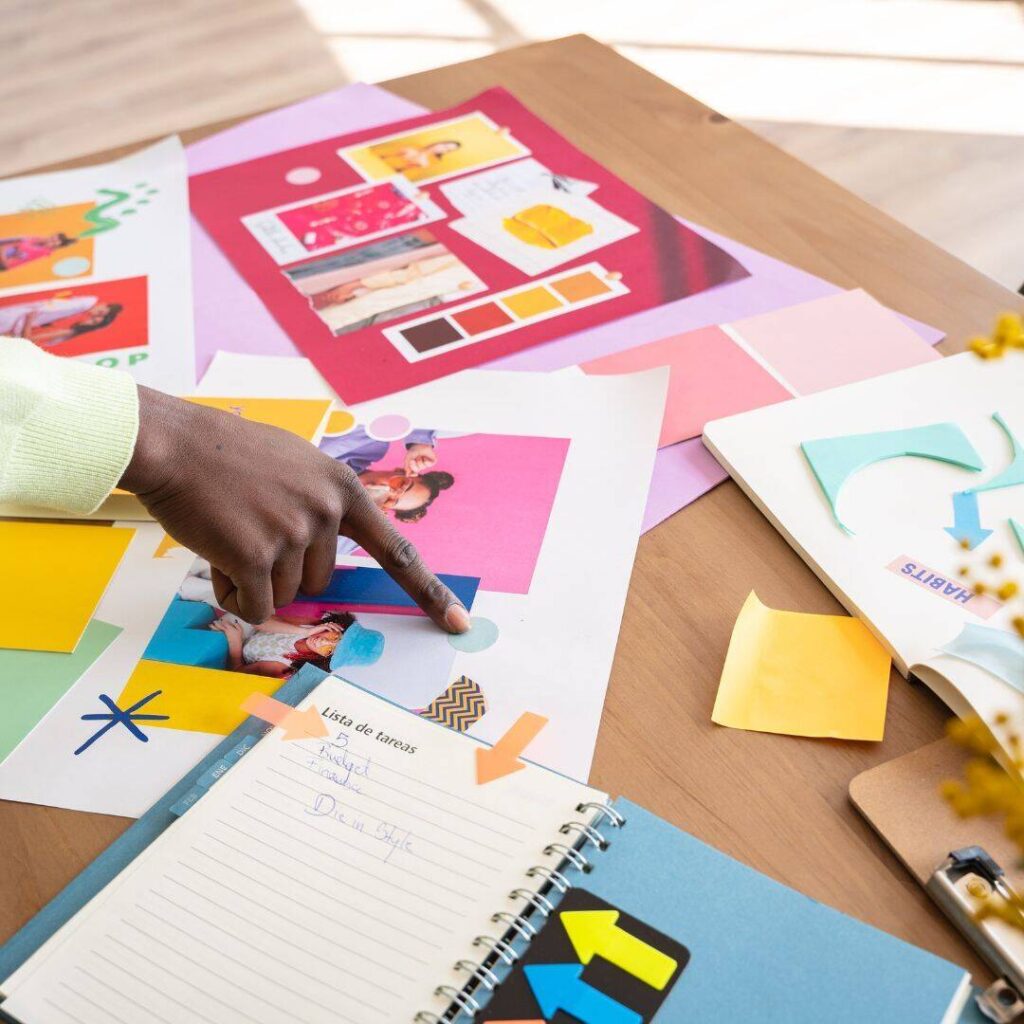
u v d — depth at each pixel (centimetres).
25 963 53
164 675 68
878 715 63
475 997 51
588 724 64
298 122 128
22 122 265
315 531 69
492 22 295
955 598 68
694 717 64
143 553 77
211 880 56
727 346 92
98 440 65
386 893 55
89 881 57
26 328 99
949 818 57
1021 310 95
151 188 118
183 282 104
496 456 82
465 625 70
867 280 99
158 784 62
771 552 74
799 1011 49
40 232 112
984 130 248
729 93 265
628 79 132
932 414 81
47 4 318
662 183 113
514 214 110
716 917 53
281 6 306
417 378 91
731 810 59
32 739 65
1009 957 51
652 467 80
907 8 297
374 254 106
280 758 61
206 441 68
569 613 70
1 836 60
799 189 112
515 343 94
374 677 67
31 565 76
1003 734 58
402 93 132
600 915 53
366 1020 50
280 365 93
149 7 312
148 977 52
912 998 50
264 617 71
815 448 79
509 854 56
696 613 70
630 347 93
